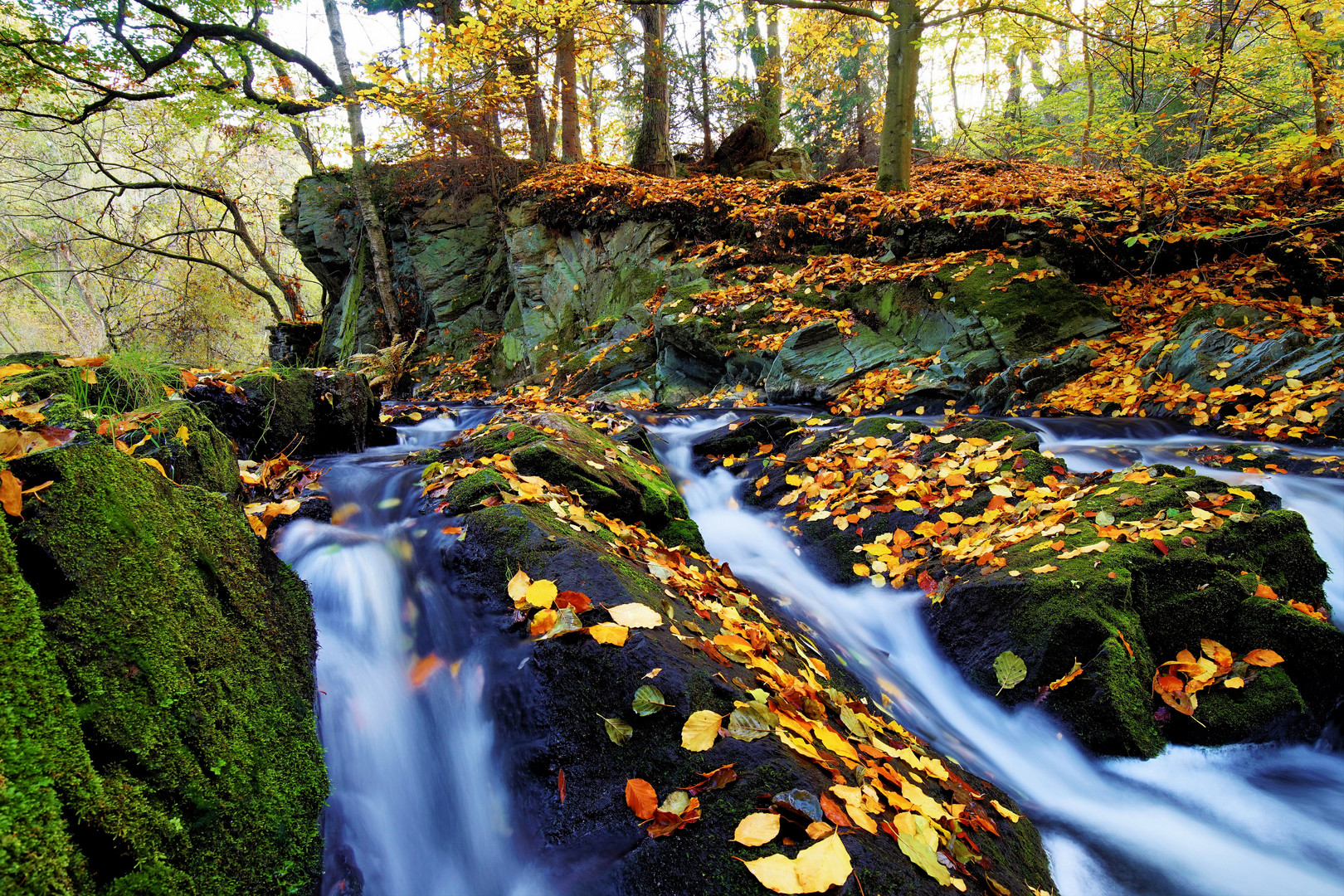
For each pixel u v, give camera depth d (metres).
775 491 4.73
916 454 4.57
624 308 9.99
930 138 18.39
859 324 7.61
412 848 1.91
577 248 11.29
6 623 1.12
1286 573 3.02
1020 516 3.62
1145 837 2.29
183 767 1.31
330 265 15.16
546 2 10.84
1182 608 2.83
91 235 17.55
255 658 1.67
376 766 2.01
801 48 14.91
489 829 1.87
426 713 2.20
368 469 3.58
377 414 4.83
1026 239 7.91
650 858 1.48
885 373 6.89
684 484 5.01
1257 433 4.71
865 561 3.80
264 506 2.74
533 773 1.82
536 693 1.93
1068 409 5.91
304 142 15.62
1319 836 2.30
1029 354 6.57
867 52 17.67
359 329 13.84
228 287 21.27
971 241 8.09
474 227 13.16
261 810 1.45
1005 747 2.76
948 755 2.55
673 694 1.76
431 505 2.95
